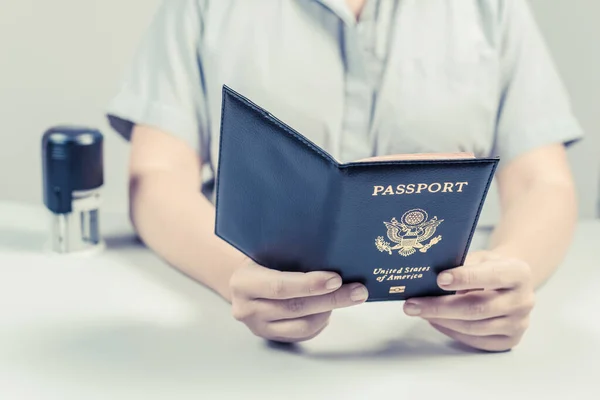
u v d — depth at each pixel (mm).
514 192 1242
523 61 1293
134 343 911
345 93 1271
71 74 1981
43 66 1978
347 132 1279
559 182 1214
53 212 1145
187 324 966
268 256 887
